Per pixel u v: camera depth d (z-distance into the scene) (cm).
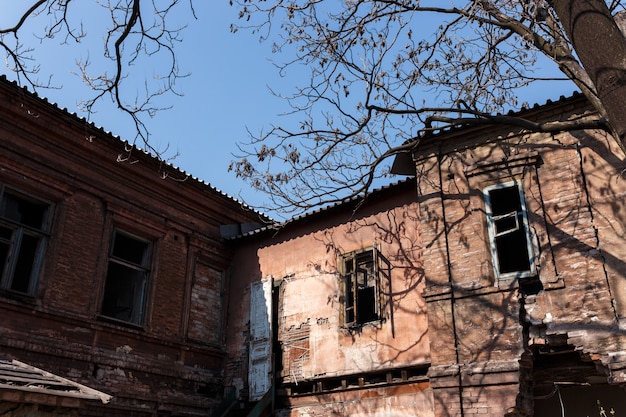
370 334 1163
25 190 1127
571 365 987
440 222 1077
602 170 962
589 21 432
